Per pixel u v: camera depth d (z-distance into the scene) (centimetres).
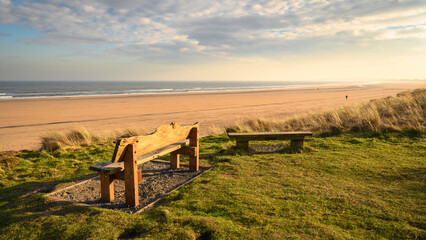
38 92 6944
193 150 536
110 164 401
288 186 425
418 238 265
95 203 389
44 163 648
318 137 891
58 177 536
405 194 383
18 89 9012
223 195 384
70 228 295
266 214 321
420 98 1120
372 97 4219
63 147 810
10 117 2033
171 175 518
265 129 1150
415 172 480
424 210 328
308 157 618
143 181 484
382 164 540
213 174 498
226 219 310
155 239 266
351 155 625
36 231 296
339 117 1110
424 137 754
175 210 338
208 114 2170
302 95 5097
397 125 874
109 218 317
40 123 1744
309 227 287
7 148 1016
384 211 328
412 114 931
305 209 336
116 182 493
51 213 344
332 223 301
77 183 477
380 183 438
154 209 341
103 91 7544
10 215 344
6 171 577
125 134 1059
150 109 2609
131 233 292
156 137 427
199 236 274
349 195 383
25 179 524
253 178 469
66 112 2359
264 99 4047
